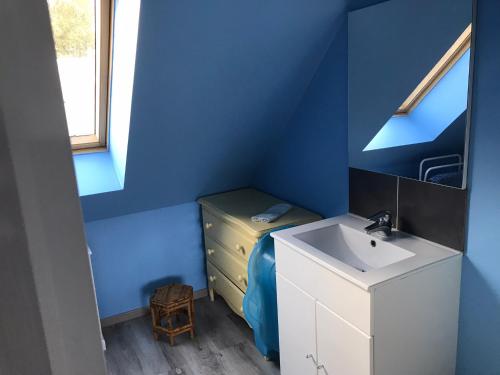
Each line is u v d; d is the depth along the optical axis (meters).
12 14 0.30
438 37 1.57
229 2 1.69
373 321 1.50
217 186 3.03
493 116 1.47
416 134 1.73
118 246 2.90
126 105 2.10
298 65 2.18
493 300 1.60
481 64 1.47
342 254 2.06
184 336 2.76
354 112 2.05
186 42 1.80
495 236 1.54
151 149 2.37
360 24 1.91
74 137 2.61
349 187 2.18
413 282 1.56
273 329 2.32
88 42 2.18
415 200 1.82
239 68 2.06
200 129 2.38
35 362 0.35
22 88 0.31
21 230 0.33
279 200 2.83
